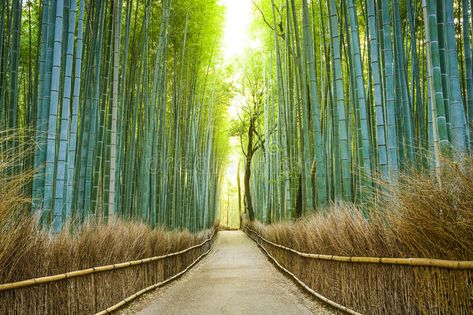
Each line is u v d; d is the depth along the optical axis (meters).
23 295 2.96
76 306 3.78
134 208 8.99
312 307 5.11
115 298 4.82
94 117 6.16
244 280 7.80
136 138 9.37
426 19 3.75
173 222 11.53
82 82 7.93
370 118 7.12
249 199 22.31
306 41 7.19
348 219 4.34
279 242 9.59
